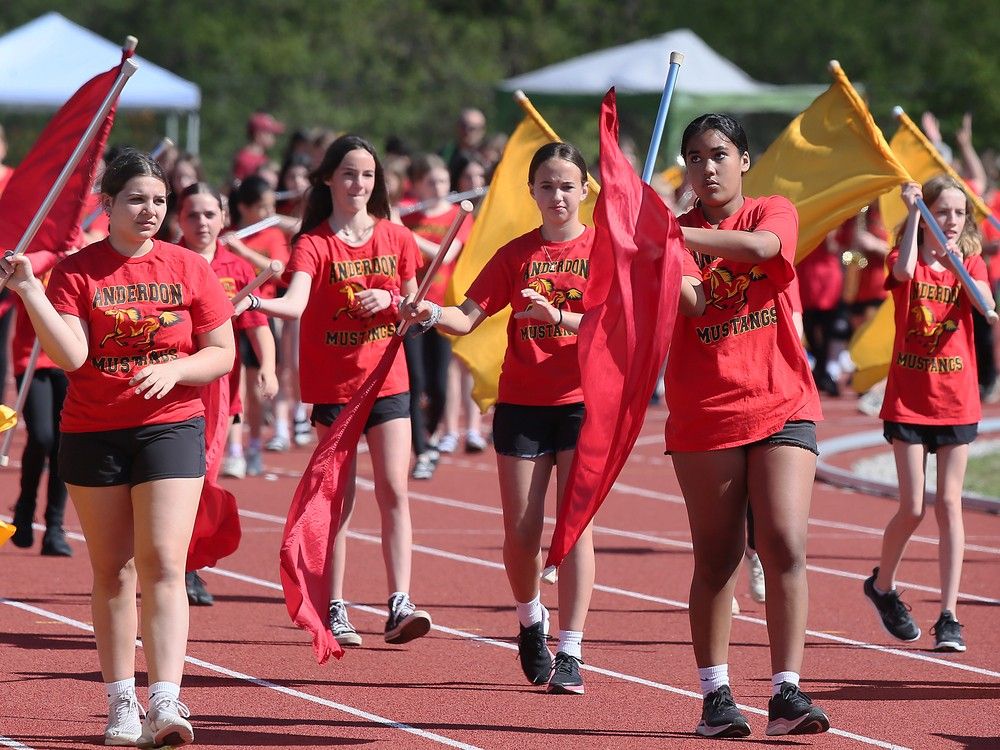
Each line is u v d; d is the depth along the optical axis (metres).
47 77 59.31
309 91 106.56
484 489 37.03
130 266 16.09
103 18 111.00
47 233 20.11
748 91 73.06
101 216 33.50
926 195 23.38
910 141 28.89
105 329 15.95
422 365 37.88
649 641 22.69
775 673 16.78
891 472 42.09
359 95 109.50
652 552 30.20
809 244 24.72
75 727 17.52
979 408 22.86
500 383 19.91
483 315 20.05
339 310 22.53
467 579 27.11
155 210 15.99
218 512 19.03
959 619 24.66
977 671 21.16
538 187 19.94
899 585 27.33
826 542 31.73
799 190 24.77
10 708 18.28
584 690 19.62
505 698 19.17
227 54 107.06
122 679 16.89
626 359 16.27
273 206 36.12
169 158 42.16
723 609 17.20
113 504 16.34
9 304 34.31
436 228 37.66
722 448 16.64
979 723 18.33
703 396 16.72
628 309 16.05
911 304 22.89
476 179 42.53
